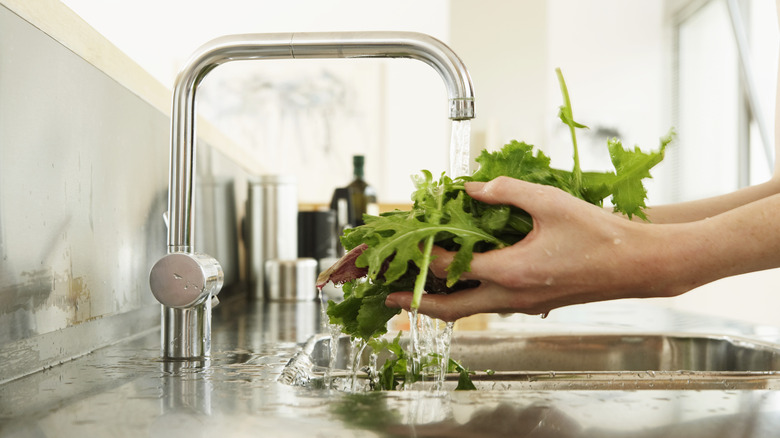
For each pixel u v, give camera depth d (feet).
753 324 3.60
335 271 1.74
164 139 3.32
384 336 3.03
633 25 15.24
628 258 1.53
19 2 1.88
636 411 1.36
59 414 1.42
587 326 3.48
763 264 1.56
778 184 2.44
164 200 3.31
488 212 1.66
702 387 2.54
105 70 2.52
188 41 11.32
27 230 1.92
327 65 13.98
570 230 1.53
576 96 15.30
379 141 13.98
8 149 1.82
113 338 2.66
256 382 1.78
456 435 1.21
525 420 1.30
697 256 1.53
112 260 2.61
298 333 3.15
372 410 1.37
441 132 13.93
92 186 2.41
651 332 3.20
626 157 1.84
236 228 5.55
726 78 14.48
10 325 1.82
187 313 2.20
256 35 2.13
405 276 1.73
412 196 1.74
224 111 14.12
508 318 3.92
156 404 1.49
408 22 12.86
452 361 2.16
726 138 14.53
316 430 1.24
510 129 15.21
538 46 15.25
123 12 3.91
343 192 6.93
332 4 12.76
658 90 15.23
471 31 15.25
